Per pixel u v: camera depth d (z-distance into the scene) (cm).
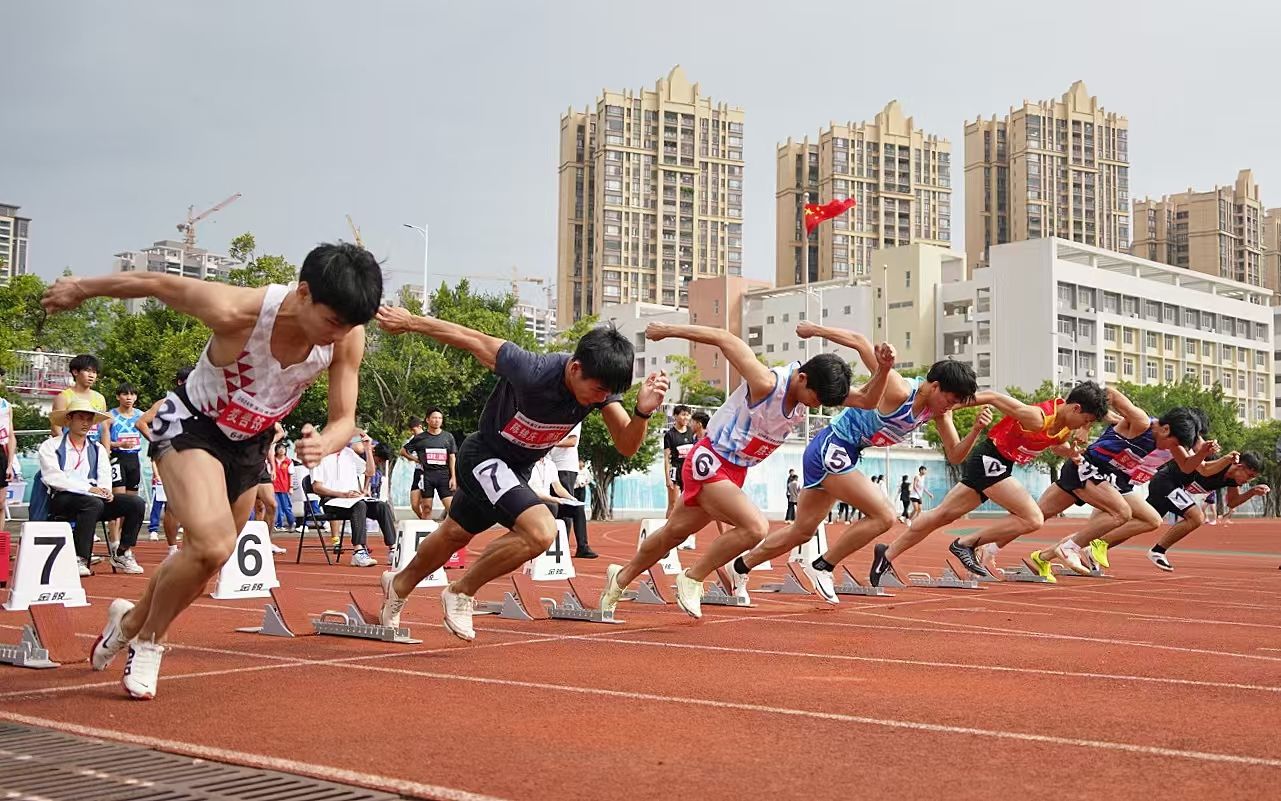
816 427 4847
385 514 1370
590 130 12812
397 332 539
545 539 558
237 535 426
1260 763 343
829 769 333
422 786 307
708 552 733
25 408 2825
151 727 381
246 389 418
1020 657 577
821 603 889
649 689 468
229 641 611
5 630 639
